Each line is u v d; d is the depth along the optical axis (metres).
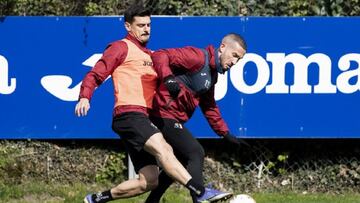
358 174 32.41
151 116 23.70
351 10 32.59
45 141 31.64
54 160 31.70
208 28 30.97
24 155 31.48
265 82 31.08
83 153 31.84
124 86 22.45
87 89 21.75
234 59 23.27
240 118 31.12
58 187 30.59
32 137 30.86
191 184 21.78
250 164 32.47
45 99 30.77
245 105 31.08
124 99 22.45
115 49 22.38
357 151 32.50
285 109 31.20
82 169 31.75
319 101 31.30
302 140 32.47
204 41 30.97
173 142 23.66
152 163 22.97
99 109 30.81
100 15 32.22
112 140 31.92
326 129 31.34
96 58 30.83
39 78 30.69
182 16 30.92
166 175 24.34
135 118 22.23
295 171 32.53
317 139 32.47
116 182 31.75
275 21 31.03
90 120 30.88
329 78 31.28
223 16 31.17
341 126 31.38
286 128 31.27
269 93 31.14
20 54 30.58
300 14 32.59
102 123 30.89
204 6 32.62
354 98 31.38
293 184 32.38
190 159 23.45
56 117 30.81
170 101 23.61
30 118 30.77
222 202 23.72
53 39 30.66
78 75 30.81
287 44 31.12
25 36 30.56
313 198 30.31
